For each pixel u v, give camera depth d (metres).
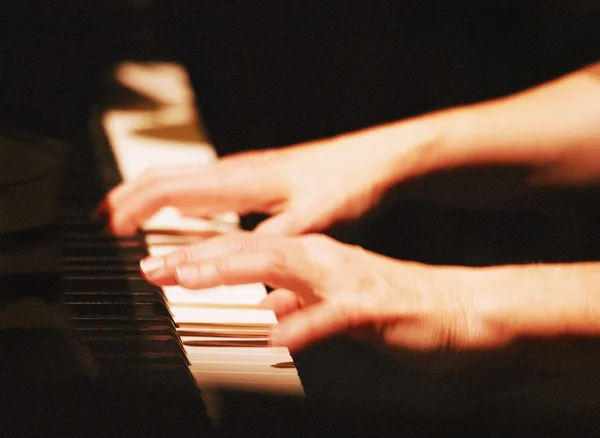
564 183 4.39
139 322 3.77
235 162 4.20
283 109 5.23
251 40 5.15
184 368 3.68
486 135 4.34
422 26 5.16
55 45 4.51
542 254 4.73
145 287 3.85
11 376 3.63
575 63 5.06
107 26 4.64
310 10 5.23
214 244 3.85
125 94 4.43
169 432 3.59
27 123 4.24
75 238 3.97
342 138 4.34
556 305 3.85
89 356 3.69
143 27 4.66
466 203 4.42
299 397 3.68
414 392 3.79
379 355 3.83
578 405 3.83
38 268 3.87
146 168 4.18
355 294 3.80
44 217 4.00
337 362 3.81
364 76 5.25
